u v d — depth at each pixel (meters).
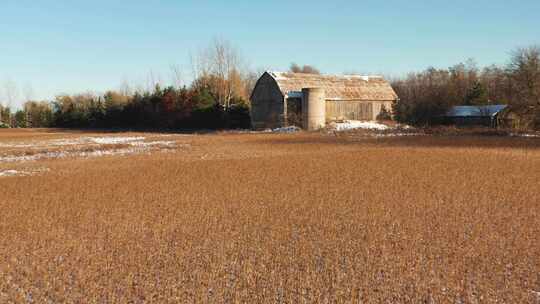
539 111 54.94
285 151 36.00
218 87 79.06
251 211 16.47
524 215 15.47
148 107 87.50
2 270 11.14
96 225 14.99
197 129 76.31
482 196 18.36
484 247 12.27
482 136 47.88
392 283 10.05
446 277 10.32
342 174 23.98
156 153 36.78
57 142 50.59
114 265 11.33
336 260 11.45
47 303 9.34
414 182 21.48
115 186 21.61
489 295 9.45
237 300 9.30
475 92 75.12
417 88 76.19
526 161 27.83
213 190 20.34
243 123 72.81
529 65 56.47
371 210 16.38
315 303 9.19
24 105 119.00
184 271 10.90
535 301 9.18
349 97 64.38
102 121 98.06
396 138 46.44
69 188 21.22
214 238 13.40
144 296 9.57
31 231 14.38
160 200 18.48
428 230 13.87
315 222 14.94
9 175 25.77
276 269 10.91
